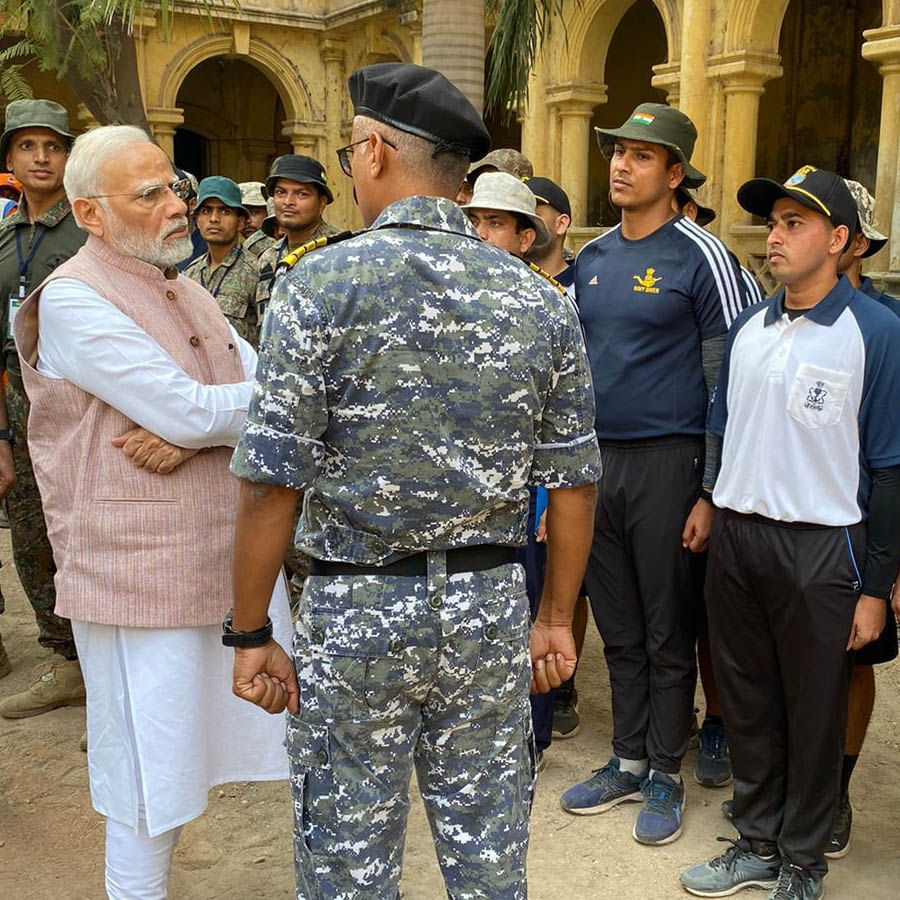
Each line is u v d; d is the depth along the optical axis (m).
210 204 5.17
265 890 3.09
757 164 15.61
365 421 1.80
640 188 3.38
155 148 2.50
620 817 3.52
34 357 2.52
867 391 2.78
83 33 5.65
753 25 9.95
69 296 2.38
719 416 3.21
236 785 3.76
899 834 3.40
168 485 2.43
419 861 3.24
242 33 16.00
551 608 2.19
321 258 1.80
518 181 3.57
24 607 5.59
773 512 2.86
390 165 1.88
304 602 1.95
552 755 3.98
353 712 1.88
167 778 2.42
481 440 1.84
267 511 1.84
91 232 2.49
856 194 3.16
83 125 16.14
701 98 10.43
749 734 3.04
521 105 6.14
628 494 3.43
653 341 3.40
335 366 1.79
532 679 2.21
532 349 1.88
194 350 2.55
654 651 3.45
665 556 3.40
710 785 3.72
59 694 4.23
